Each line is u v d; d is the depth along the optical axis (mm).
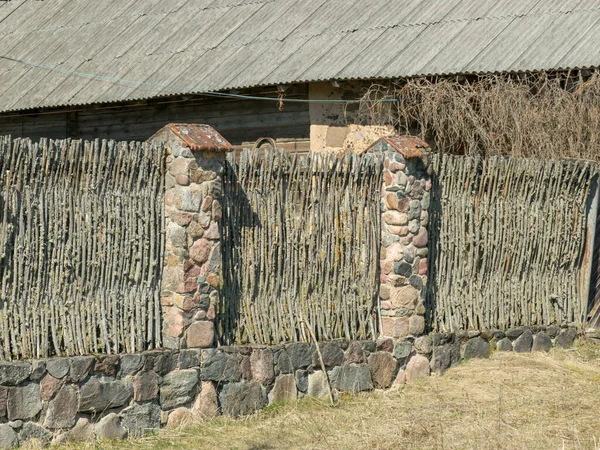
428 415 7441
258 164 7816
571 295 10508
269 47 14812
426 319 9102
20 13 19391
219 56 15117
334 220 8375
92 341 6777
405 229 8664
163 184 7238
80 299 6738
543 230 10133
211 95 15102
